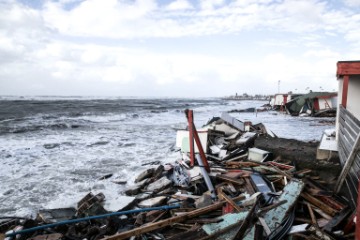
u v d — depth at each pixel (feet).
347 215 16.70
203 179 26.02
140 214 20.11
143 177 29.60
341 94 31.42
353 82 31.01
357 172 17.26
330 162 27.66
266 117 120.88
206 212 18.97
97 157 42.57
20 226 19.33
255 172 26.22
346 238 14.53
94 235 18.34
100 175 33.32
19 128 74.18
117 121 101.40
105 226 18.86
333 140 32.50
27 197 26.53
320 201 18.99
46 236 17.83
